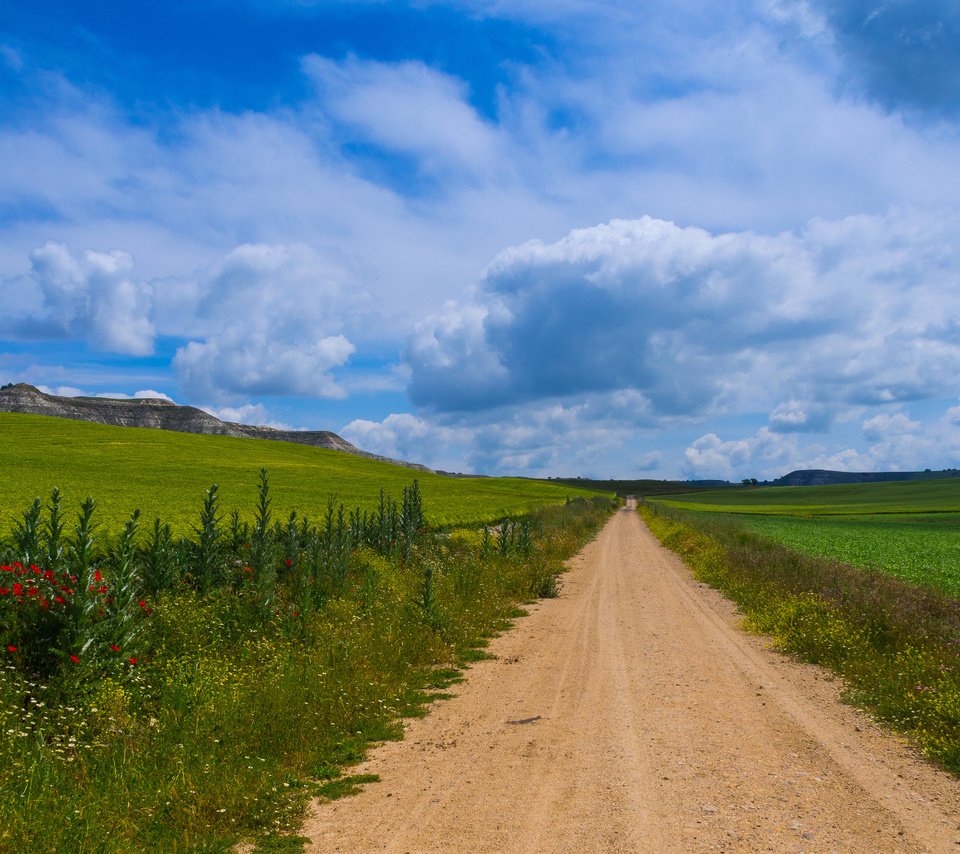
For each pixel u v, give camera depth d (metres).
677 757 6.99
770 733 7.79
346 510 36.75
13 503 28.89
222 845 5.08
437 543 23.70
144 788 5.75
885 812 5.66
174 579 11.64
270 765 6.55
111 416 179.88
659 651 12.37
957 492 141.00
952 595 16.41
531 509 60.19
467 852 4.97
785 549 25.66
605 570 26.42
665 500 155.00
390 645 11.16
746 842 5.09
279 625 10.90
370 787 6.30
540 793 6.07
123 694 7.39
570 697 9.38
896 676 9.41
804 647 11.97
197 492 41.50
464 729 8.05
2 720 6.14
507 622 15.44
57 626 7.72
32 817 4.90
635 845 5.04
